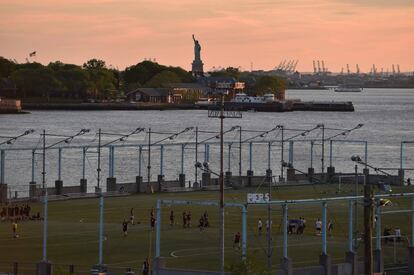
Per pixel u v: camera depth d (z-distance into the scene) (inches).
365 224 7431.1
